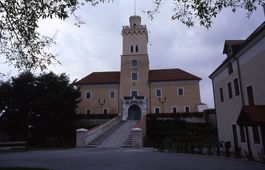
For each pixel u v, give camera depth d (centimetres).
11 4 812
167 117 4812
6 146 3077
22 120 4022
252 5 730
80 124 5225
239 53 1970
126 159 1500
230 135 2253
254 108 1516
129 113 5572
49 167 1137
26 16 823
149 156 1709
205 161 1429
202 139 3002
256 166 1223
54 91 4209
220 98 2545
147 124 4394
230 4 720
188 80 5669
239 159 1539
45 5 788
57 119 4000
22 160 1455
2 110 4009
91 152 2048
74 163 1301
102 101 5800
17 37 877
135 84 5775
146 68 5856
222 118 2483
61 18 804
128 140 2947
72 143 3597
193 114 4794
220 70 2505
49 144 3516
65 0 791
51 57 1073
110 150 2303
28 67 922
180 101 5588
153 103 5666
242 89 1961
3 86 3959
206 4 718
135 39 6075
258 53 1689
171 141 2752
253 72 1769
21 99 3984
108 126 3919
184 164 1277
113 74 6338
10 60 914
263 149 1519
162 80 5744
